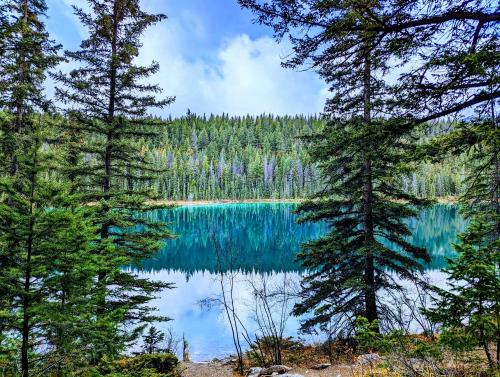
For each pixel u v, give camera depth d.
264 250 40.00
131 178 11.84
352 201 11.81
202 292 25.86
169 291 26.66
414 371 4.97
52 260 5.09
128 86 11.34
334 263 12.18
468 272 4.02
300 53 4.51
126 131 11.59
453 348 4.21
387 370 6.58
